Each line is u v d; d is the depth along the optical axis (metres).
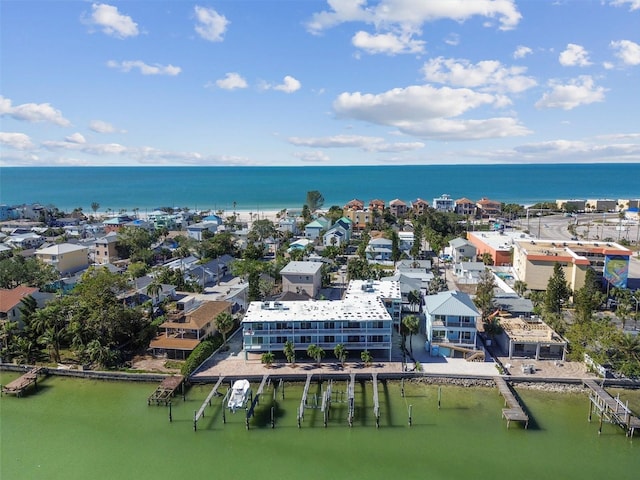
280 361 68.56
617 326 79.50
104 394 61.75
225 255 131.12
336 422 54.81
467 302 72.19
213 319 76.25
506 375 63.62
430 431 52.81
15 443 51.06
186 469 46.47
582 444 50.31
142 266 112.25
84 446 50.38
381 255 135.50
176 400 59.94
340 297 97.19
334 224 175.62
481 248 131.62
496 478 44.91
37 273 101.88
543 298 86.88
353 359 69.00
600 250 99.31
